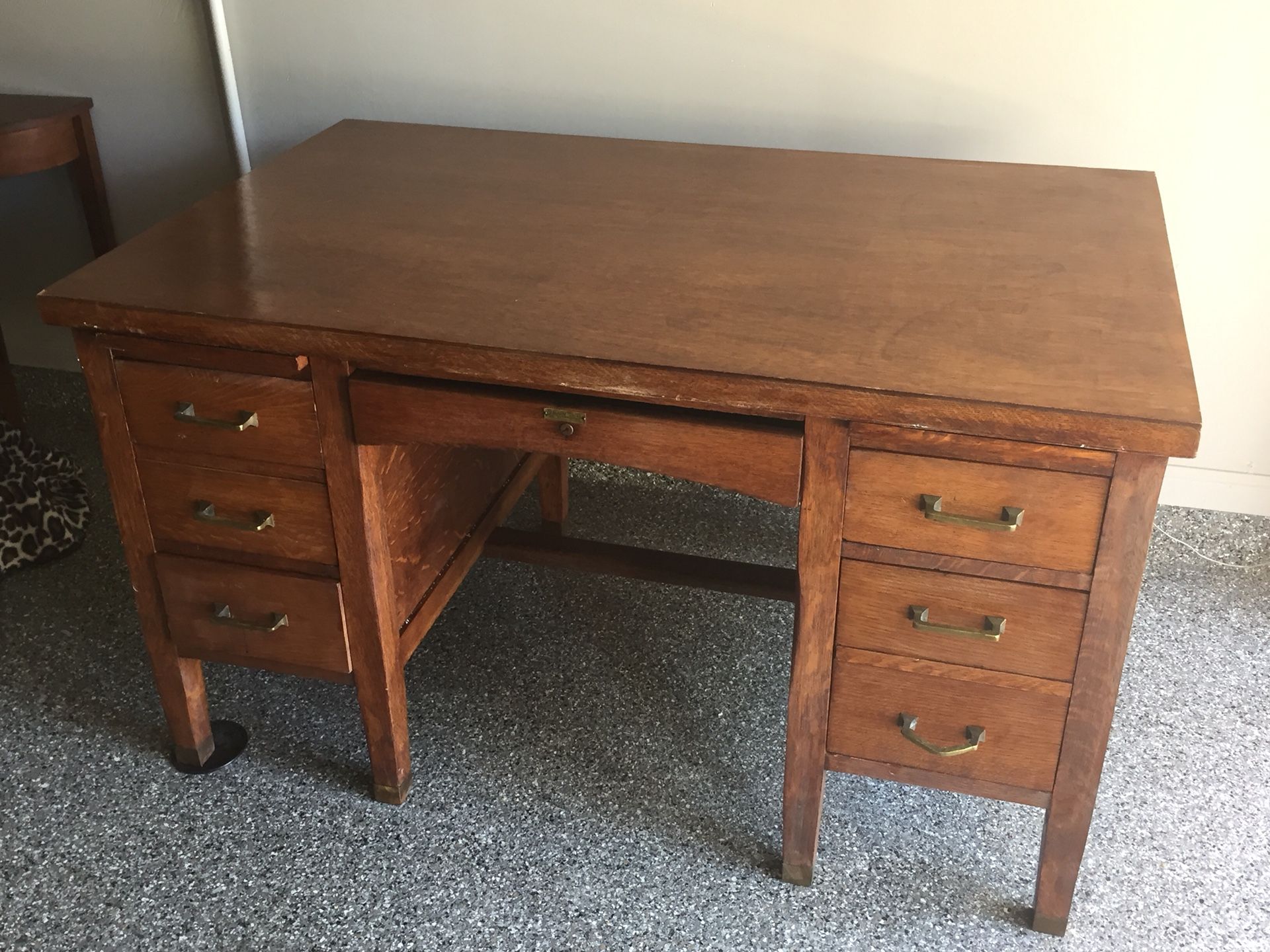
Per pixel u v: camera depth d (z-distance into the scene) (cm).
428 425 148
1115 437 124
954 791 163
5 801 183
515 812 181
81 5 238
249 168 249
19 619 221
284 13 233
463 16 227
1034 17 205
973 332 142
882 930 162
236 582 168
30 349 281
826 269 159
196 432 157
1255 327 221
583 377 136
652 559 208
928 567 140
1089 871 170
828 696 153
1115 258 162
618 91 228
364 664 170
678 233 172
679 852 174
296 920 164
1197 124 208
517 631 218
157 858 173
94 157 247
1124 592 134
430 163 201
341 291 153
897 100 217
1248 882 168
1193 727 196
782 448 137
